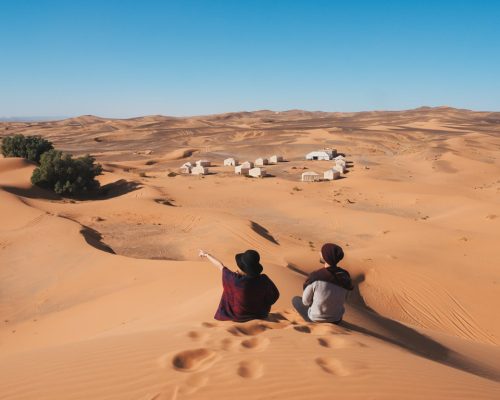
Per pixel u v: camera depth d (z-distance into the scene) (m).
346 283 6.80
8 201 42.25
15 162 65.06
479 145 125.94
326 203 53.97
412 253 27.38
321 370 4.73
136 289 19.02
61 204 47.75
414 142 146.50
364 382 4.52
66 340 14.75
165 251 32.44
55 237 31.56
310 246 34.47
